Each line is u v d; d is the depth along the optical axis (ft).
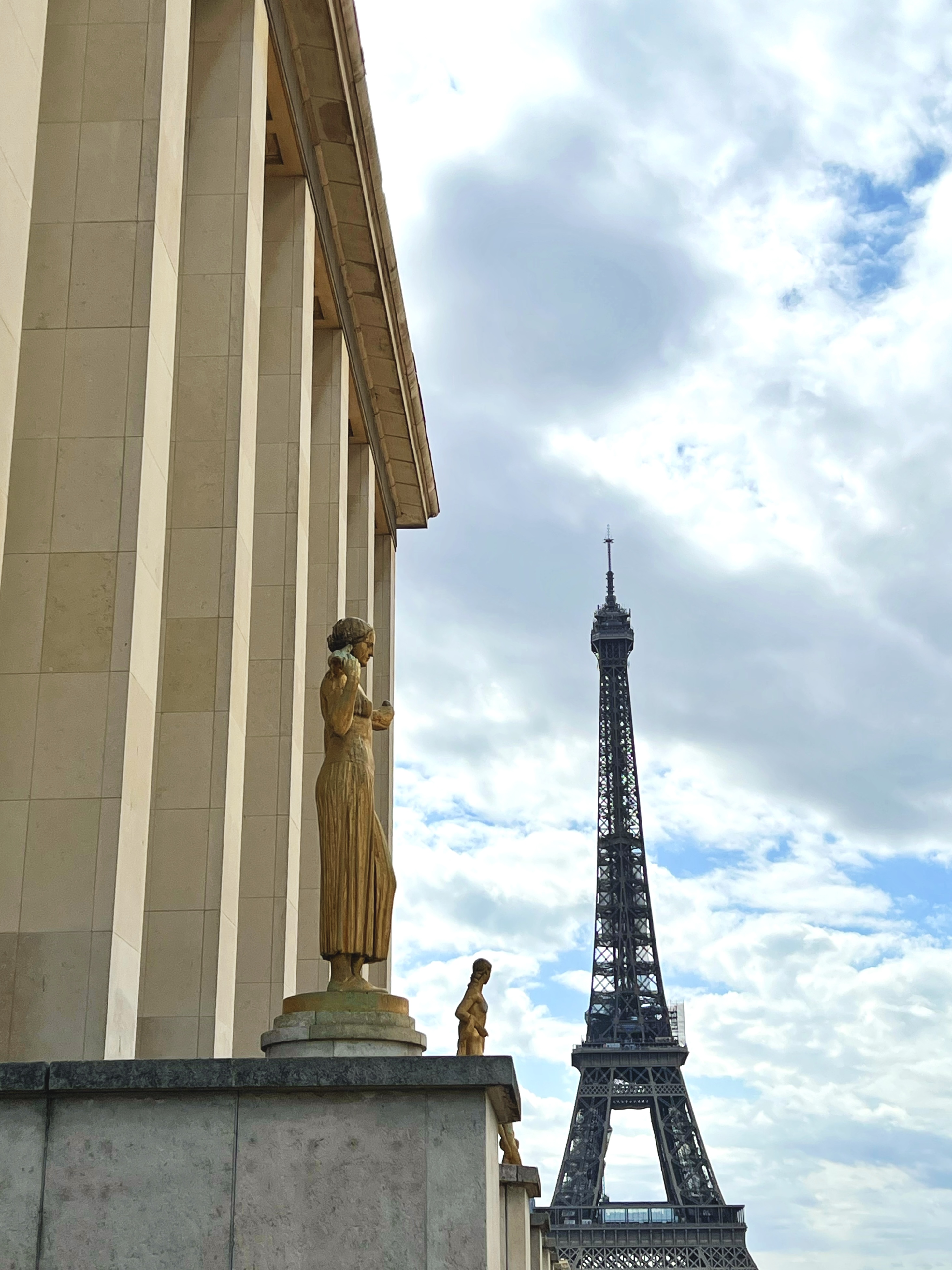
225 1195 61.93
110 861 91.20
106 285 103.86
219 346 128.77
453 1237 61.36
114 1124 62.80
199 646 120.57
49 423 100.48
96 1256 61.05
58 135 107.86
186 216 133.18
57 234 105.19
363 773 76.38
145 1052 111.04
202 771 117.80
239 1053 133.28
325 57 161.99
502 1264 132.87
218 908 114.52
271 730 143.64
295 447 155.02
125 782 93.50
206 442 125.80
